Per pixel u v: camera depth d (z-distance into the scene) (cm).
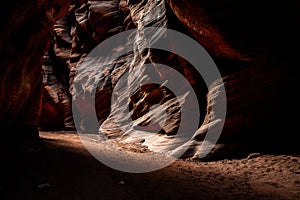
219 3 954
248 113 1001
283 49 968
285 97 981
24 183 506
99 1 2539
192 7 1002
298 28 916
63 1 981
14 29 678
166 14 1348
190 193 559
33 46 800
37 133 845
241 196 572
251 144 981
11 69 702
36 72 916
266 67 989
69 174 574
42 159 641
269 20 949
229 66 1095
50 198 464
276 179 711
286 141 952
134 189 545
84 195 489
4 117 712
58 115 2608
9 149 647
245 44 987
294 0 864
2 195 456
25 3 686
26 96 813
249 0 930
